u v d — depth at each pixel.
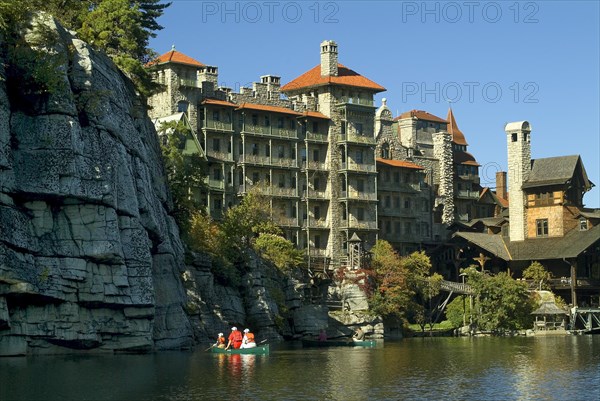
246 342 92.69
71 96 79.38
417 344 119.12
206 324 101.81
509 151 178.75
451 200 188.62
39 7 94.94
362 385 68.81
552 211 173.38
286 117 155.25
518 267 172.25
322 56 162.25
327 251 159.00
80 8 102.50
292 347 108.88
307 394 63.75
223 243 117.62
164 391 62.91
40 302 76.88
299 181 156.62
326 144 159.62
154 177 96.75
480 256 171.62
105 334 81.81
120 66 98.56
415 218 177.62
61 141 77.88
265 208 143.75
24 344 76.81
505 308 150.50
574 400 63.00
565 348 110.44
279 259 132.75
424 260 153.25
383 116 178.50
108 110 83.06
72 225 78.75
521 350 106.38
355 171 161.00
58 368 70.69
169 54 142.75
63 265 77.50
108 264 80.50
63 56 79.81
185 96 143.38
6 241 72.94
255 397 61.91
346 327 132.00
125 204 83.12
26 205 77.19
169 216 99.94
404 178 176.75
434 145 189.12
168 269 91.69
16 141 77.62
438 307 153.88
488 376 75.44
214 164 145.88
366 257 145.00
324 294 139.00
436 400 62.44
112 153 82.38
